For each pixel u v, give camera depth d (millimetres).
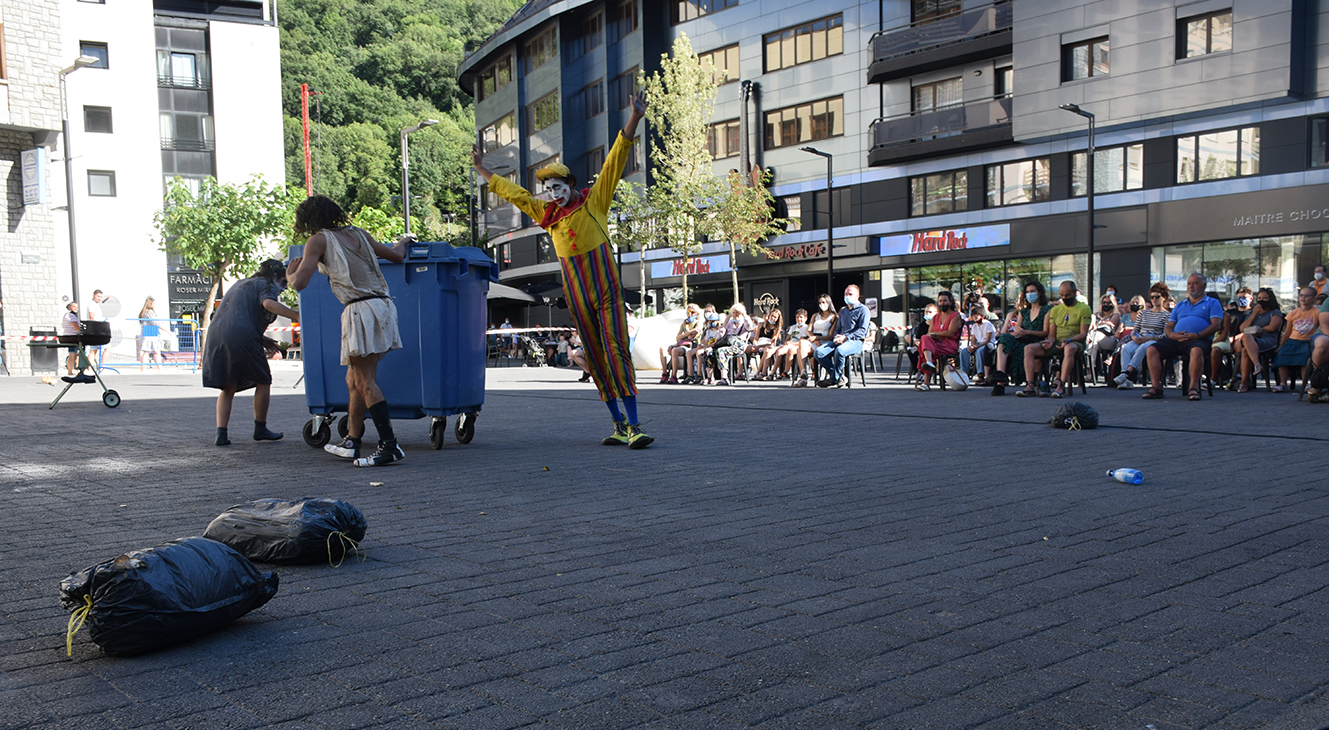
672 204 34062
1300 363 12609
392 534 4352
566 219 7438
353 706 2354
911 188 34219
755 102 38969
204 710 2320
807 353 16391
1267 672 2592
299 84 79688
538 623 3029
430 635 2910
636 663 2668
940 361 14609
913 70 33031
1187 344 12078
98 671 2588
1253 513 4738
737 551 4012
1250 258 26203
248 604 2996
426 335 7344
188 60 47875
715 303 41812
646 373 23266
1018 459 6789
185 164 47688
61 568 3674
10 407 11719
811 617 3092
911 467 6438
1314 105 24828
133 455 7121
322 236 6281
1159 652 2750
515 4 92500
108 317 28250
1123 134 28328
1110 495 5289
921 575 3611
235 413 11008
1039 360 13133
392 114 82188
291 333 13883
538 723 2256
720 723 2260
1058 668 2629
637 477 6039
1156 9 26875
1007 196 31359
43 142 23703
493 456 7094
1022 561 3814
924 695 2436
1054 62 29094
